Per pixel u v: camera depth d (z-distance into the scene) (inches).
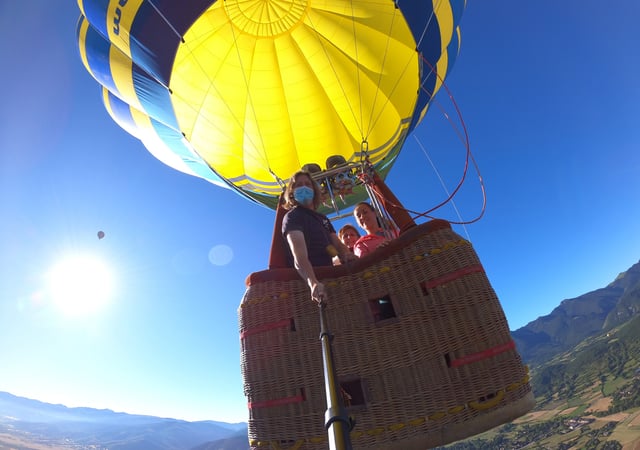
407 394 83.2
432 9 318.7
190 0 287.9
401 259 94.1
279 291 97.0
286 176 389.1
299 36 405.7
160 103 337.7
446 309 87.0
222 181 314.7
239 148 386.6
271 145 396.2
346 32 390.0
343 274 96.7
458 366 82.5
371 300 93.0
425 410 81.1
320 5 389.4
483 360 82.2
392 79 369.1
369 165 186.9
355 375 86.0
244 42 394.9
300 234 98.7
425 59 324.8
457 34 417.4
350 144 399.9
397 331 88.4
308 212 111.7
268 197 354.9
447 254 91.5
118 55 349.1
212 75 378.0
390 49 369.1
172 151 398.3
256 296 97.5
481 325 84.7
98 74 367.6
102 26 313.4
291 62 408.2
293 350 90.7
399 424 81.0
